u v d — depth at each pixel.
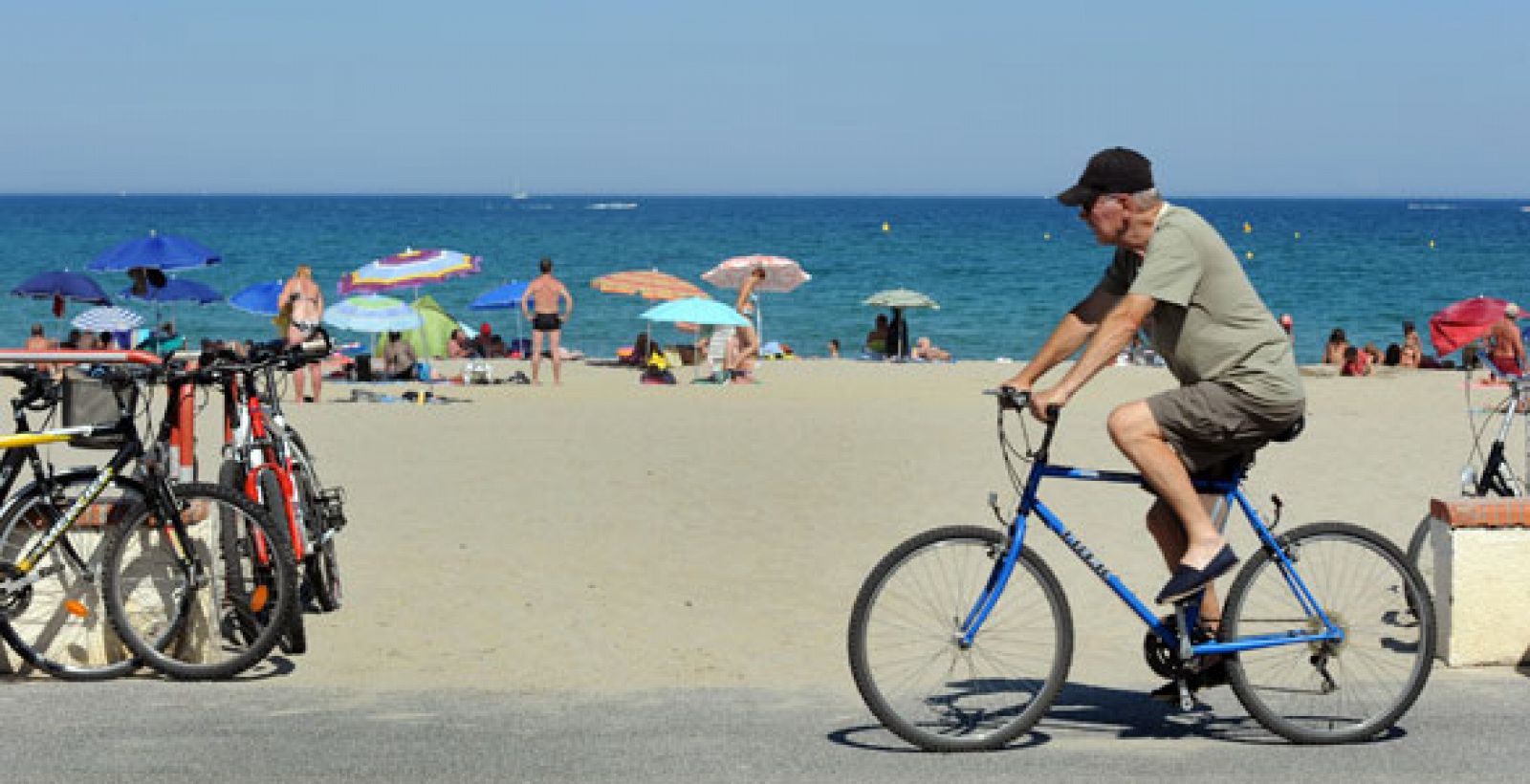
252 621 6.80
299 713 6.15
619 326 42.19
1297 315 49.53
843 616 8.51
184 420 7.05
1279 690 5.73
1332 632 5.72
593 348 37.00
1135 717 6.18
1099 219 5.70
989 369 26.66
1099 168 5.67
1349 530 5.75
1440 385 22.95
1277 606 5.72
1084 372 5.48
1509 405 8.23
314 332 7.64
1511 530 6.93
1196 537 5.55
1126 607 8.76
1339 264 80.62
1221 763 5.47
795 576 9.48
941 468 13.62
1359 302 54.72
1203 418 5.51
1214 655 5.71
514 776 5.28
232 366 7.19
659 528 10.88
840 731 5.91
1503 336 20.91
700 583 9.24
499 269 71.94
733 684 7.09
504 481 12.84
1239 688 5.70
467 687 6.83
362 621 8.19
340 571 9.42
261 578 6.79
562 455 14.34
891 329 30.95
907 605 5.61
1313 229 149.38
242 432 7.36
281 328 20.03
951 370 26.50
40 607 6.68
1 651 6.71
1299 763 5.47
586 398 20.70
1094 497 11.86
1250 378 5.47
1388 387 22.66
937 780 5.24
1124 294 5.93
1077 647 7.82
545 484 12.70
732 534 10.71
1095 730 5.96
